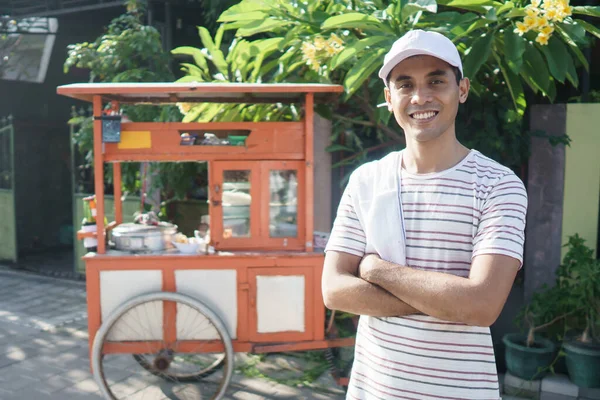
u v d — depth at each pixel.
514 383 3.72
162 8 6.78
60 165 8.99
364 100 3.98
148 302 3.27
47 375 4.11
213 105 4.11
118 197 3.86
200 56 4.03
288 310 3.34
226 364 3.26
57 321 5.34
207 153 3.36
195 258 3.27
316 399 3.71
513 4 2.89
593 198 4.22
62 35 8.45
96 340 3.19
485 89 4.06
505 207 1.25
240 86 3.11
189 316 3.30
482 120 4.19
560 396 3.60
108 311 3.28
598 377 3.51
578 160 4.25
